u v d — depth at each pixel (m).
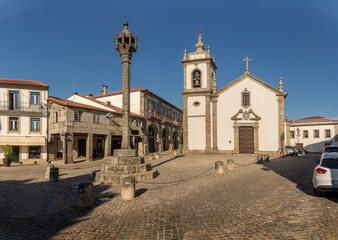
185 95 28.30
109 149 27.98
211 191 8.91
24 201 7.99
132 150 12.23
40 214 6.52
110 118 28.09
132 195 7.82
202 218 5.91
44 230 5.32
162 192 8.85
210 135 27.14
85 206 6.99
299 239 4.52
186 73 28.59
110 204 7.33
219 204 7.11
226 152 26.42
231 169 14.41
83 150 29.95
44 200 8.11
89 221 5.87
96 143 31.41
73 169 17.62
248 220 5.67
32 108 24.53
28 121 24.42
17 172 16.48
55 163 23.45
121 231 5.17
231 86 26.86
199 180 11.27
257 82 26.11
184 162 19.80
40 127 24.81
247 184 10.07
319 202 6.95
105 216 6.22
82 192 7.03
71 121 23.47
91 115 25.64
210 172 13.70
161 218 5.97
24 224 5.73
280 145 24.86
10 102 24.00
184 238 4.73
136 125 32.84
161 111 42.16
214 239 4.64
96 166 19.80
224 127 26.77
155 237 4.81
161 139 41.00
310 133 46.44
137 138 32.31
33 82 25.81
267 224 5.36
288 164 17.33
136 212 6.50
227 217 5.93
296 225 5.22
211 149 26.88
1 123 23.48
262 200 7.41
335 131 44.16
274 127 25.19
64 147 22.78
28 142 23.86
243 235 4.80
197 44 29.00
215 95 27.28
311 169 14.45
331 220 5.44
